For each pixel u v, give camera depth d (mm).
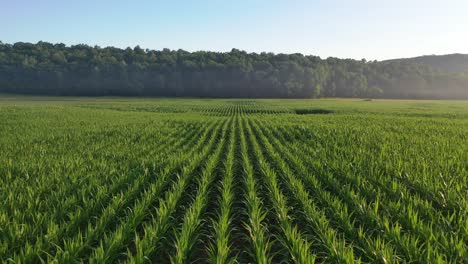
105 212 7246
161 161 13945
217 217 7824
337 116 47094
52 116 41312
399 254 5883
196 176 12125
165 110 69125
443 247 5715
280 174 11648
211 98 150625
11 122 32688
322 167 11891
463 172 10852
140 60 178125
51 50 181000
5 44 173000
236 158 15836
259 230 6492
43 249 5953
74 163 13266
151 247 6023
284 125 31969
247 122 36656
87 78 147500
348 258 5234
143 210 7766
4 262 5535
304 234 7148
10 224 6797
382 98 170750
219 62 186500
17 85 140625
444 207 8109
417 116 50625
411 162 12508
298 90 156125
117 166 13117
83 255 6031
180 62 179375
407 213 7219
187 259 6113
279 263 5910
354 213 8070
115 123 33750
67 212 7789
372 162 12586
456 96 168250
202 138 21969
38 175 11031
